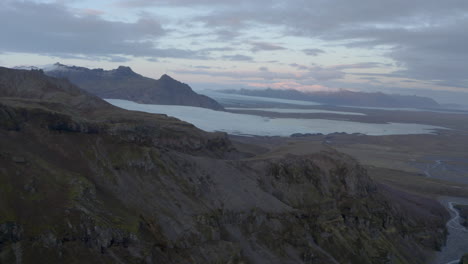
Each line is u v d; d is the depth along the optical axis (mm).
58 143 103938
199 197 113562
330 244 125500
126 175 105375
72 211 80125
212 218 107688
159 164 114000
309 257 113688
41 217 76312
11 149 91750
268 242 112125
